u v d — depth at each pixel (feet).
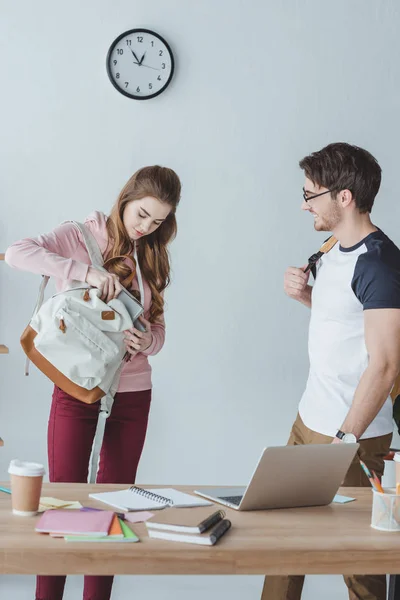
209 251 10.89
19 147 10.44
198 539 4.26
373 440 6.88
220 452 11.00
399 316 6.32
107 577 7.57
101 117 10.60
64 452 7.56
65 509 4.83
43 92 10.46
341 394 6.84
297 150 11.02
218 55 10.80
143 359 8.00
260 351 11.04
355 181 6.82
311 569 4.27
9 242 10.46
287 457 4.92
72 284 7.51
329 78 11.07
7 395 10.52
